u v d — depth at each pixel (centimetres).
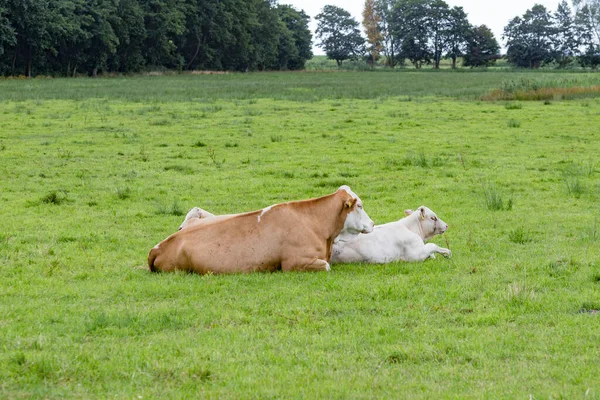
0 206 1465
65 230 1244
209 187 1688
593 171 1881
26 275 936
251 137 2561
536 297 821
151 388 573
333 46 17588
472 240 1173
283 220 945
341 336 698
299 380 588
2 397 553
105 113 3362
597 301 809
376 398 553
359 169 1930
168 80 7769
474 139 2500
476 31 15450
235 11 11138
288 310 780
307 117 3238
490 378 598
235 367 616
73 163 2009
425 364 630
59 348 656
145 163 2020
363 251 1017
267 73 11488
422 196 1591
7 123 2883
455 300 827
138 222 1322
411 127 2847
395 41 16050
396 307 800
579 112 3381
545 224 1303
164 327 727
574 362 629
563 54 15262
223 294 841
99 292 852
